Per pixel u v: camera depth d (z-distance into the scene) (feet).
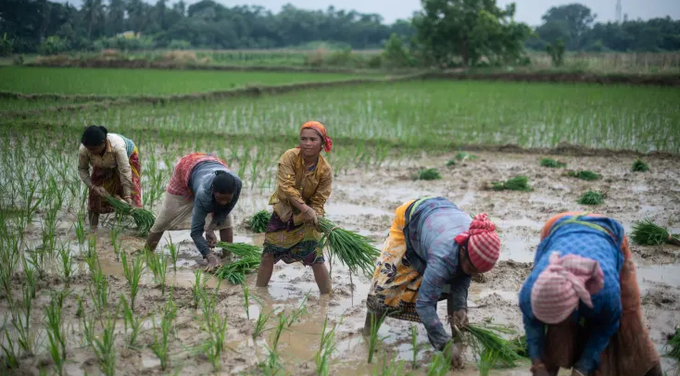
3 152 34.73
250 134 45.55
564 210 27.63
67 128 43.27
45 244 21.34
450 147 43.19
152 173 30.48
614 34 298.97
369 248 17.88
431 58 135.44
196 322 16.47
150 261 19.81
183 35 300.61
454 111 59.41
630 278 12.37
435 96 74.13
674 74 90.27
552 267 10.89
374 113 57.31
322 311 17.56
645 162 38.47
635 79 93.15
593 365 11.74
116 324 16.15
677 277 20.07
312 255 18.20
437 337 13.62
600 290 10.92
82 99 58.70
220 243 20.36
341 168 35.94
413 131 48.34
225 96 69.72
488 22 126.72
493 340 14.35
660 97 68.85
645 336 12.50
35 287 17.99
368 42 394.93
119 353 14.73
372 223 25.61
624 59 111.75
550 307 10.55
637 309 12.43
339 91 81.56
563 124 50.70
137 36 255.91
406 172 35.53
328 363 14.75
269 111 58.34
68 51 141.69
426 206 14.25
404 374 14.30
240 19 351.87
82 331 15.64
